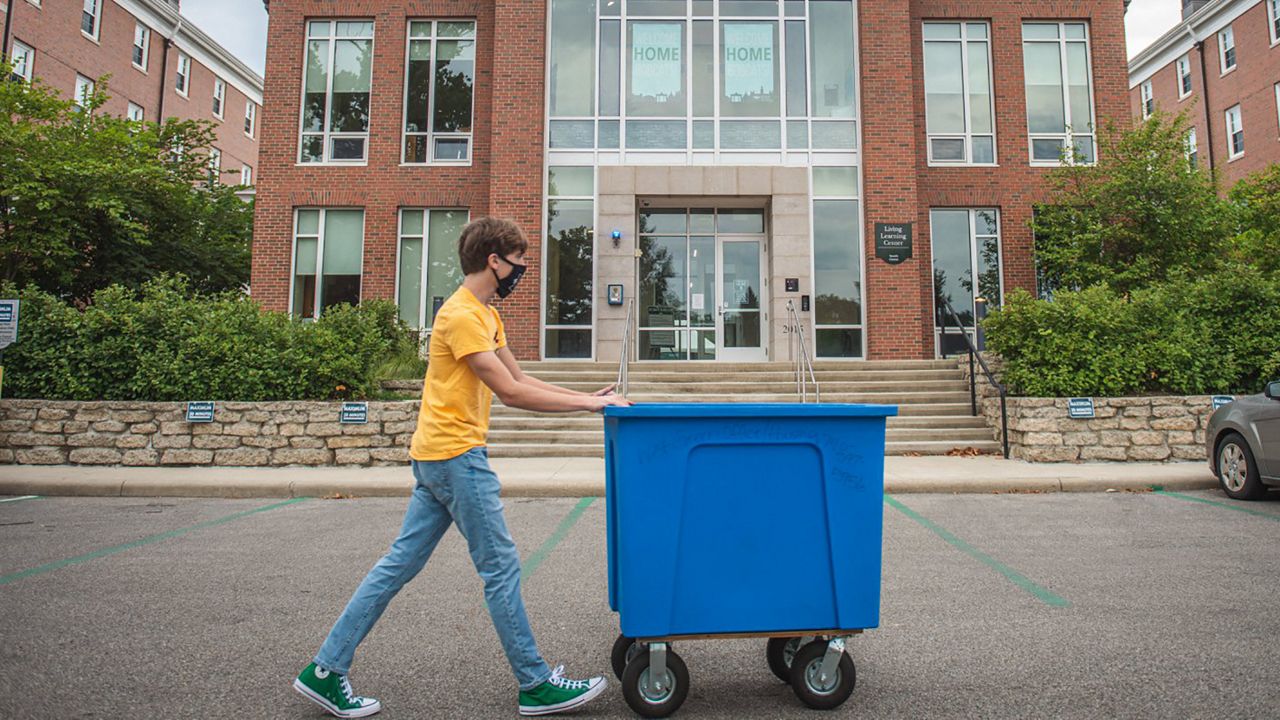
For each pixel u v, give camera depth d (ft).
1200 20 91.76
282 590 14.55
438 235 52.01
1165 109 99.71
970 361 37.91
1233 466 24.57
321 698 8.86
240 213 61.87
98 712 9.00
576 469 30.25
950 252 51.67
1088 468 29.63
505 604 8.97
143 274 51.31
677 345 50.78
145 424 32.07
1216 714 8.91
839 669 9.33
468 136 52.47
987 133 52.29
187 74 100.89
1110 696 9.50
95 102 53.88
